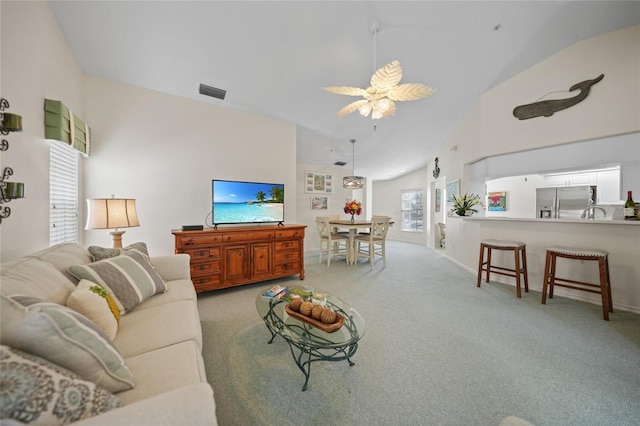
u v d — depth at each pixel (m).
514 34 2.41
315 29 2.23
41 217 1.84
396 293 3.02
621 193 3.92
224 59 2.61
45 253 1.40
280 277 3.43
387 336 1.98
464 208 4.23
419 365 1.61
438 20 2.16
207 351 1.75
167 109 3.21
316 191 6.55
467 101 3.79
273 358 1.68
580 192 4.32
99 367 0.81
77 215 2.55
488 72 3.06
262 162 3.95
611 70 2.57
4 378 0.58
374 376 1.51
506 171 4.52
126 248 2.02
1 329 0.71
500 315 2.37
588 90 2.70
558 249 2.59
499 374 1.52
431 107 3.91
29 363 0.64
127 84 2.97
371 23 2.18
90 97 2.77
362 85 3.12
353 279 3.63
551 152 4.30
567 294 2.87
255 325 2.15
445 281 3.53
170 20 2.09
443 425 1.18
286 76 2.93
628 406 1.28
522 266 3.10
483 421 1.20
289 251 3.44
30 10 1.69
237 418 1.21
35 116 1.75
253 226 3.59
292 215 4.27
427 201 7.40
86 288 1.22
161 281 1.84
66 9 1.96
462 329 2.09
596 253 2.35
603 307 2.28
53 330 0.73
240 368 1.57
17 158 1.56
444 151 5.43
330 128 4.54
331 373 1.53
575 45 2.74
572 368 1.58
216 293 2.96
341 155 6.08
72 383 0.68
